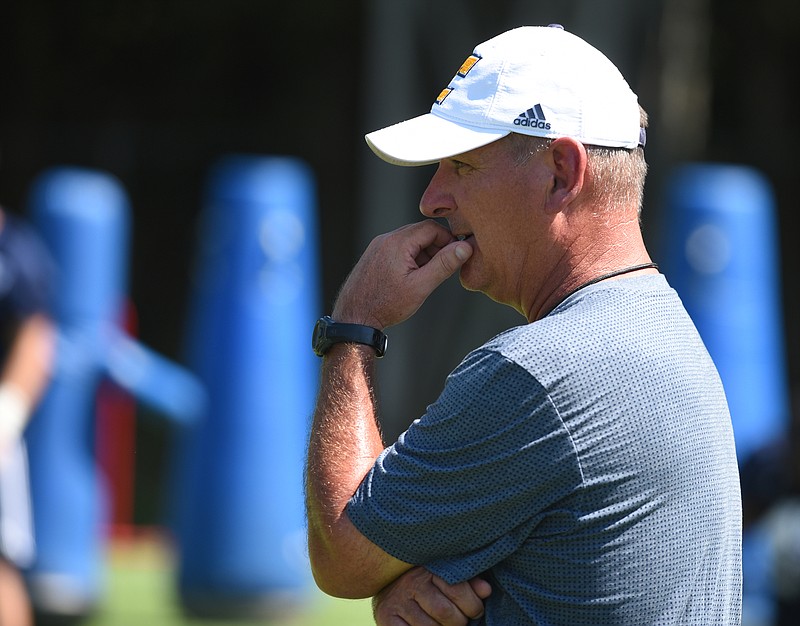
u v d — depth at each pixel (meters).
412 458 8.05
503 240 8.47
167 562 32.56
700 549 8.03
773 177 56.28
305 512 8.66
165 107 60.12
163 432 47.78
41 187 27.16
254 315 25.78
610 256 8.39
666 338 8.18
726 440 8.43
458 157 8.48
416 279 8.83
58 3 58.19
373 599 8.53
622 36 41.03
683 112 51.41
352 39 59.03
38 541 25.41
